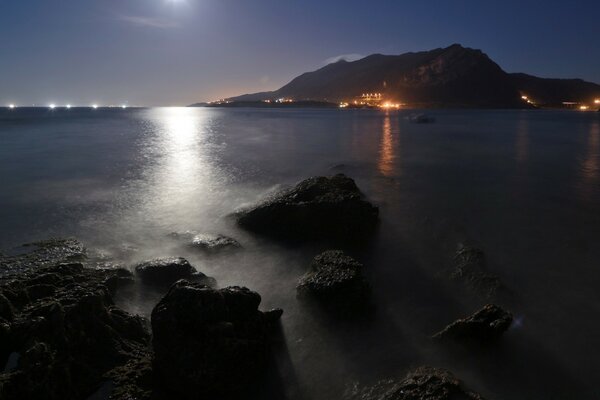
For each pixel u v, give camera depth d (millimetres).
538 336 8219
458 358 7523
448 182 23312
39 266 10305
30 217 15906
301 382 6973
